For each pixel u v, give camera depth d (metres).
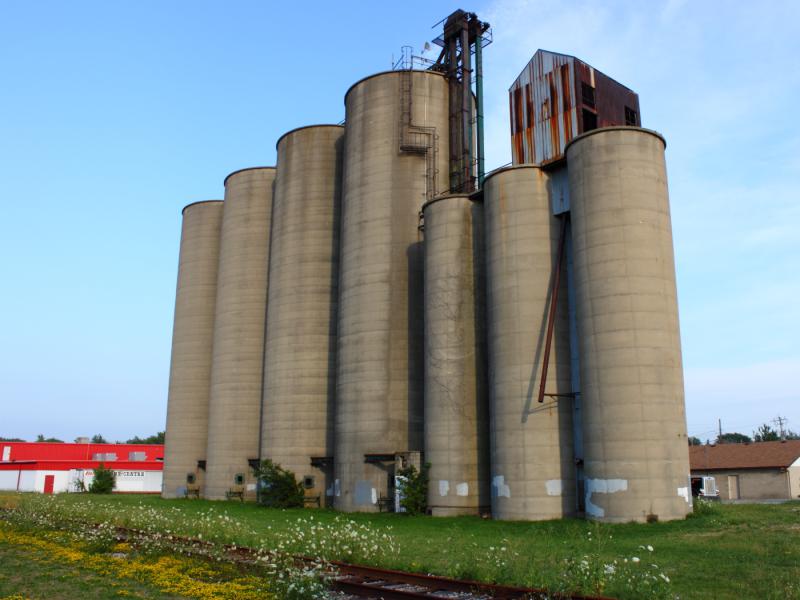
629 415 29.06
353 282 43.88
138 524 26.94
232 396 54.53
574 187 32.66
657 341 29.89
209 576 16.45
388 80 45.88
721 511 30.66
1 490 79.81
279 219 51.50
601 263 30.83
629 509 28.25
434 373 37.59
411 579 15.98
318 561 17.19
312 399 47.31
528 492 31.77
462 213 38.81
